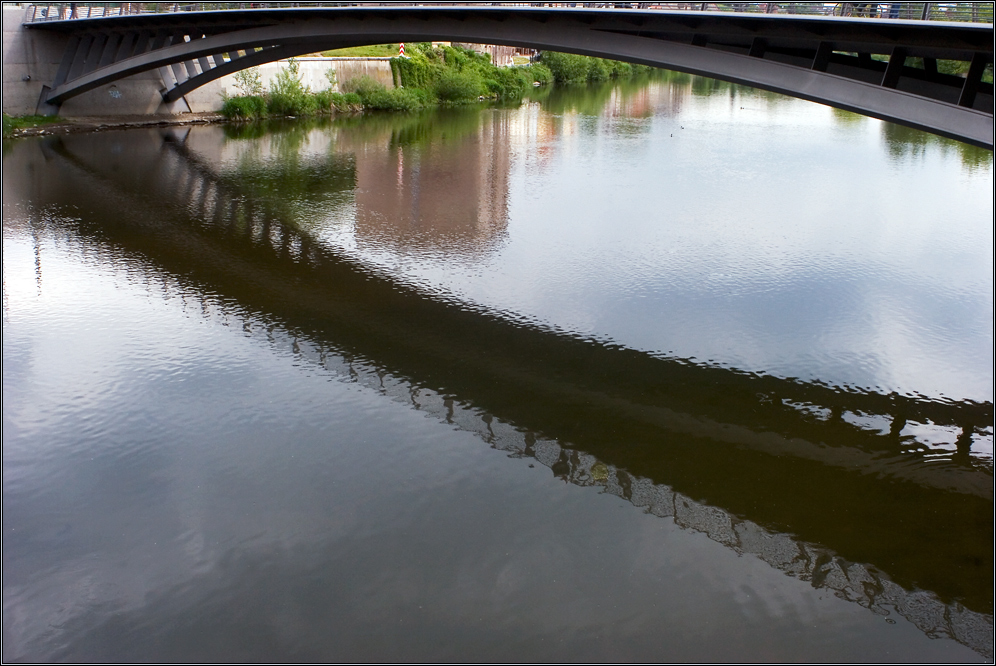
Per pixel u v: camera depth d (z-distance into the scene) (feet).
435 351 38.09
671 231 58.18
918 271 49.65
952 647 20.52
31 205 66.39
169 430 30.86
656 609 21.77
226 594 22.33
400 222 61.11
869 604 22.02
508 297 45.21
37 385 34.24
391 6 59.93
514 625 21.20
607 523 25.30
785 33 42.88
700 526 25.22
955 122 37.88
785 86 43.86
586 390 34.32
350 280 48.19
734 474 28.17
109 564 23.52
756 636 20.85
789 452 29.68
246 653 20.35
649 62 49.44
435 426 31.19
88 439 30.25
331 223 61.26
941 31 37.22
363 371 35.86
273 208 65.98
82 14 118.73
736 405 33.19
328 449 29.53
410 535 24.68
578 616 21.47
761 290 46.14
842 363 37.01
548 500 26.48
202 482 27.55
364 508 26.04
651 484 27.48
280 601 22.06
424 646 20.51
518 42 55.72
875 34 39.65
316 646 20.56
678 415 32.24
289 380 34.96
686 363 37.01
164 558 23.80
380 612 21.63
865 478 28.07
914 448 30.09
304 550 24.06
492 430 30.86
